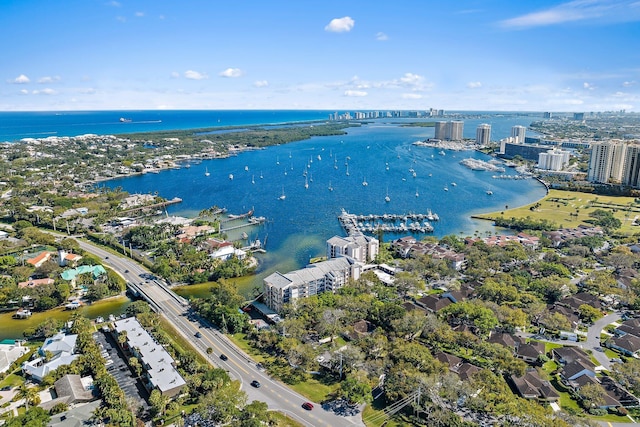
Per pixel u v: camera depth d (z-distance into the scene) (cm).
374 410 15950
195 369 18050
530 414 14438
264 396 16725
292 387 17338
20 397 16662
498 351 18712
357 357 17700
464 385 16038
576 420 14625
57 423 14500
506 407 15100
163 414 15550
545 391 16900
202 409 15125
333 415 15662
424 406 15650
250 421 14138
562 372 18188
